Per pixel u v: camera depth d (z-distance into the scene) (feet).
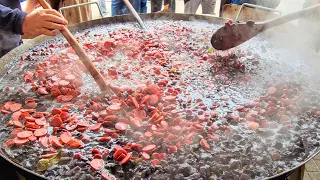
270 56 7.09
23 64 6.86
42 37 7.83
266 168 4.20
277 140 4.66
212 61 6.86
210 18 8.98
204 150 4.47
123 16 8.99
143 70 6.46
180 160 4.22
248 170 4.09
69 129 4.87
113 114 5.11
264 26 6.70
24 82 6.24
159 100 5.45
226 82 6.05
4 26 5.88
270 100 5.48
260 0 11.34
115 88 5.60
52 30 5.94
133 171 4.15
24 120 5.16
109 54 7.11
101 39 8.01
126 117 5.05
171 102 5.45
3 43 7.63
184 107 5.35
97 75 5.54
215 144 4.57
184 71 6.48
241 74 6.37
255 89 5.88
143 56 7.14
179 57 7.08
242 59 6.95
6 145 4.66
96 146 4.59
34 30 5.85
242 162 4.26
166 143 4.50
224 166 4.14
